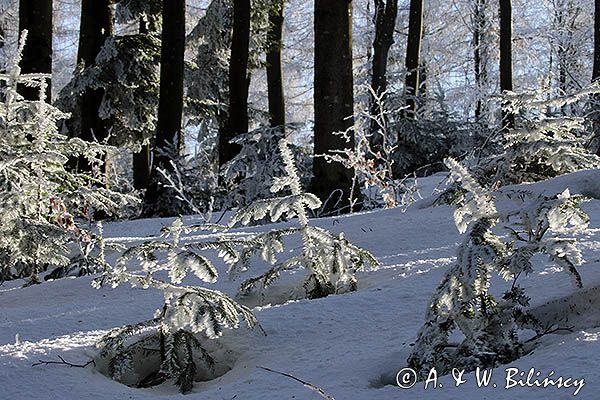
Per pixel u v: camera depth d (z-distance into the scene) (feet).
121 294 14.71
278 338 10.37
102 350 9.84
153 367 10.27
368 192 38.22
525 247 9.02
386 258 15.20
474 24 91.40
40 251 17.89
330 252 12.68
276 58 65.10
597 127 41.27
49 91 35.29
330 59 33.12
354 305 11.28
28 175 18.34
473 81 99.09
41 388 8.69
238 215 12.16
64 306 13.66
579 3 89.92
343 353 9.41
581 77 86.48
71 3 93.97
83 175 21.52
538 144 23.38
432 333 8.54
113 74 49.52
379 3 71.61
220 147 59.41
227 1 63.36
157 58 51.52
